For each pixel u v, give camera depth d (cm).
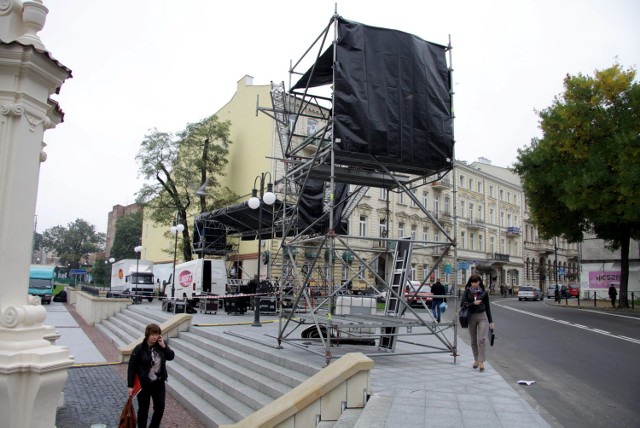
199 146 3666
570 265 7706
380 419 528
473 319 859
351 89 860
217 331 1248
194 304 2317
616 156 2531
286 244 1030
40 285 3738
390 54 909
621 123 2562
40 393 469
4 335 479
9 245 490
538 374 880
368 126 863
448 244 937
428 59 961
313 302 1409
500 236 5962
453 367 859
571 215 2975
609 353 1171
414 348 1095
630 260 4094
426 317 1928
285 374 759
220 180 4047
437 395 637
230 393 813
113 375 1062
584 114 2653
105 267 7006
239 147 3853
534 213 3109
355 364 606
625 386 804
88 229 10512
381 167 907
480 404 599
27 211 509
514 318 2223
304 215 1652
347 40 875
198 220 2689
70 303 3828
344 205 1359
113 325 1973
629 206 2414
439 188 4766
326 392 584
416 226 4422
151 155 3494
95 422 721
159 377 630
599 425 571
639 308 2967
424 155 920
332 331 1057
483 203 5684
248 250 3491
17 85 501
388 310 1045
